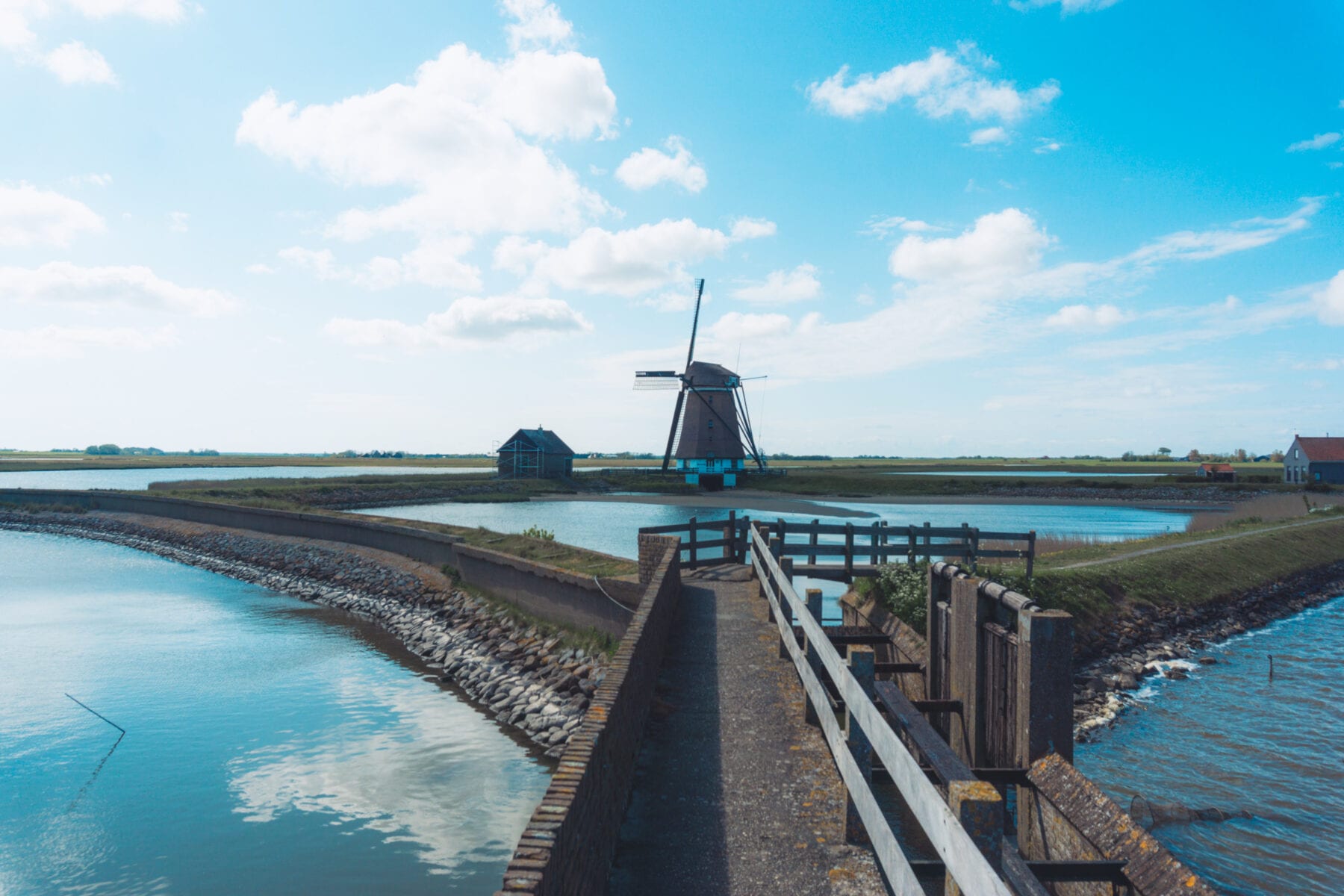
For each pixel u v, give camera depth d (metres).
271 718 17.81
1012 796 11.29
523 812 13.13
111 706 18.64
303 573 37.22
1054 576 22.92
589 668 18.66
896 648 14.98
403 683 20.50
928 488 97.62
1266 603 29.48
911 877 3.43
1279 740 15.75
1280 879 10.98
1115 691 18.47
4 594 33.91
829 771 7.89
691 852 6.30
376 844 12.10
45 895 10.78
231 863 11.55
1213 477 100.19
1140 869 6.37
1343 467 90.12
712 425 98.69
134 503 61.78
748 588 18.45
